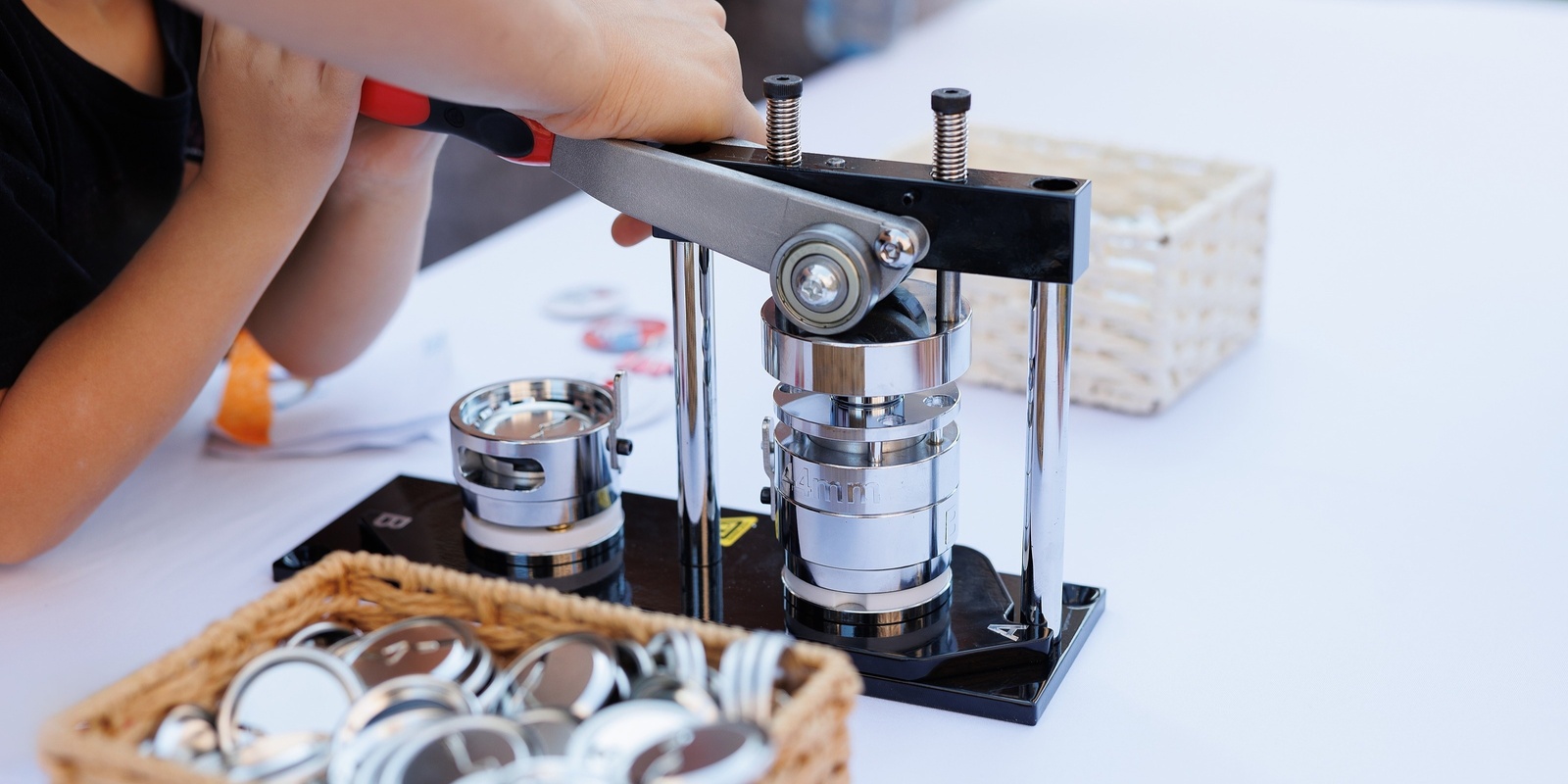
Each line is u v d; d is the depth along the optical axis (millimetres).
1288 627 706
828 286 598
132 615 726
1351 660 676
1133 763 602
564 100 626
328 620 578
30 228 810
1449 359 1051
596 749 438
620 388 749
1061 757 607
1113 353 969
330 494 867
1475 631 698
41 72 859
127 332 788
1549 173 1452
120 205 940
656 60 664
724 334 1128
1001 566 767
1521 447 906
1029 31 1956
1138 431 945
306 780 461
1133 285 946
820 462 654
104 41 910
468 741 452
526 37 584
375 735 471
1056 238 596
